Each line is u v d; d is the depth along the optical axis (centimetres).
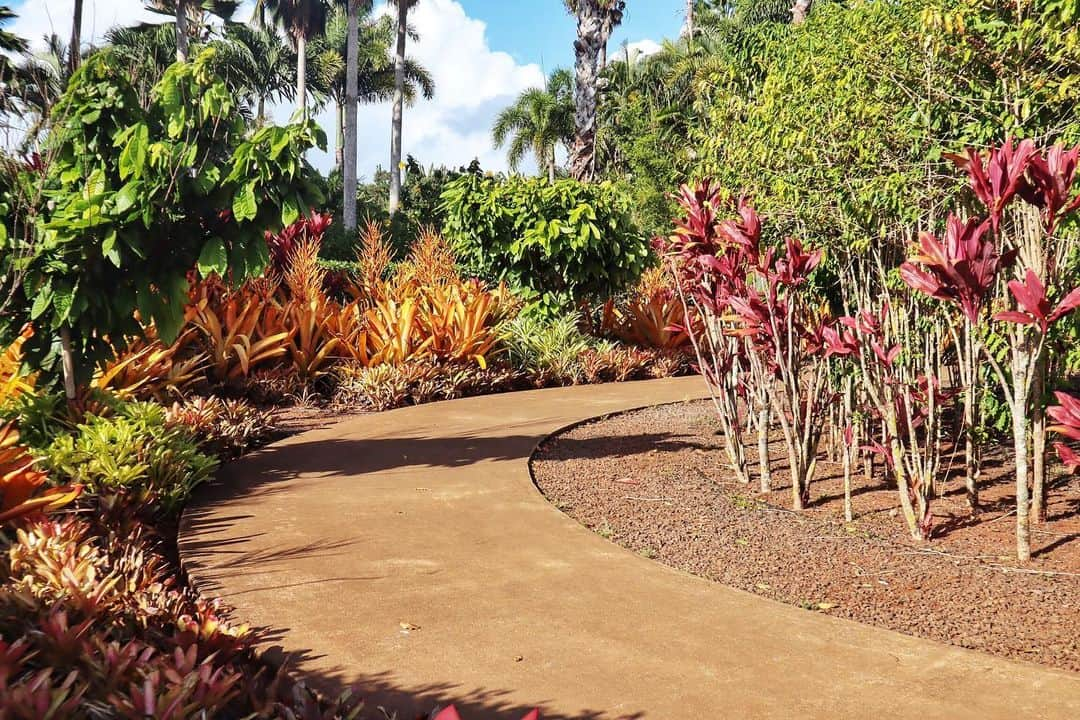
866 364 489
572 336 1224
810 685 284
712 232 562
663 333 1308
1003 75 474
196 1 3862
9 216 519
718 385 606
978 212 509
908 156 536
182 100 534
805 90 589
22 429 506
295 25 4112
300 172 541
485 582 386
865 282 587
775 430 798
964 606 364
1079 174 417
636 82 3438
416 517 493
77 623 271
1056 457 632
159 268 544
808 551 445
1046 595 374
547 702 271
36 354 556
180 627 283
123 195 495
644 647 315
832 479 614
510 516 497
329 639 319
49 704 187
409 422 826
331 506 515
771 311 518
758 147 622
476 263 1287
